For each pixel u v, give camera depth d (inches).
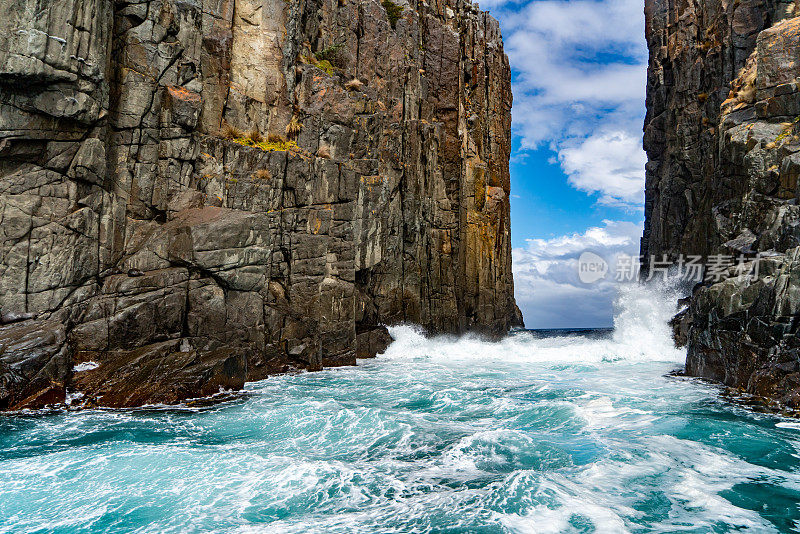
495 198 1630.2
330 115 1039.6
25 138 577.0
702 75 1605.6
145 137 717.9
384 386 707.4
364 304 1044.5
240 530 274.4
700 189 1534.2
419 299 1255.5
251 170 846.5
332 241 931.3
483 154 1676.9
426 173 1334.9
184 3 789.2
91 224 624.1
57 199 599.5
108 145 678.5
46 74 565.3
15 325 551.8
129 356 594.6
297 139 984.3
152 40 733.9
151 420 503.5
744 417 530.6
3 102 564.4
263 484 339.3
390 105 1278.3
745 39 1457.9
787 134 947.3
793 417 528.1
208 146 798.5
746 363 646.5
